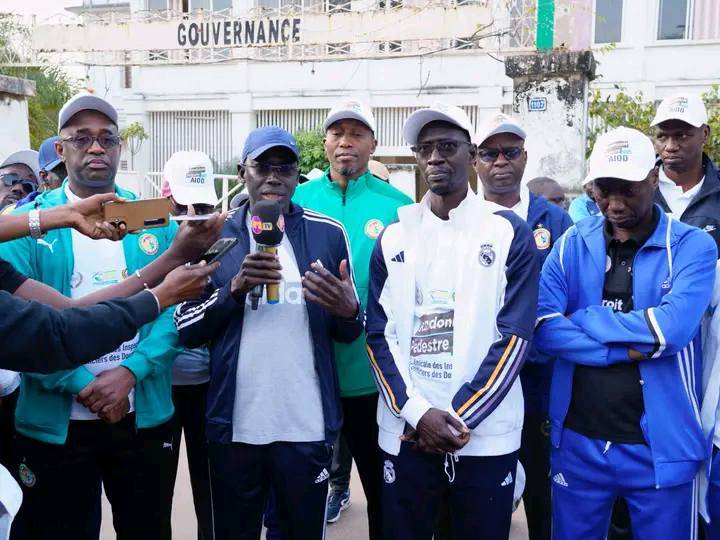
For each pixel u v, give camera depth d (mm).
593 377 3053
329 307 3107
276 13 14289
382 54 13125
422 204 3244
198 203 3439
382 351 3152
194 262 3045
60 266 3205
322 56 13531
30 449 3168
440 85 15242
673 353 2920
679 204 4160
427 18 12656
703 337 3232
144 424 3234
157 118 17203
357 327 3295
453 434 2879
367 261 3951
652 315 2891
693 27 14141
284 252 3281
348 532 4531
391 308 3203
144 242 3367
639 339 2885
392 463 3127
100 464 3301
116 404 3074
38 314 2227
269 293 3059
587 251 3193
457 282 3062
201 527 4004
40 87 13031
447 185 3094
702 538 3404
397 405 3021
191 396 3928
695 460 3000
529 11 9828
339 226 3445
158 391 3324
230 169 16234
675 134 4082
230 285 3084
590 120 10297
